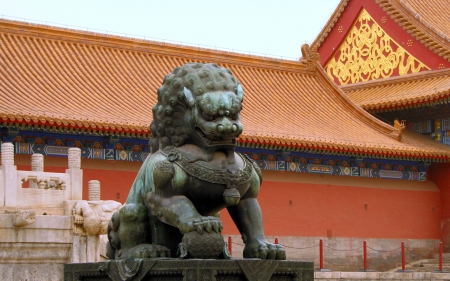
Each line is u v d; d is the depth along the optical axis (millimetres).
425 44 60938
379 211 55250
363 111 55938
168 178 10633
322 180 53031
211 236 10258
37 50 48344
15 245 20531
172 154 10797
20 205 22234
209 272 10016
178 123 10969
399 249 55656
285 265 10719
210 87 10766
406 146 53844
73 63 48625
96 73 48656
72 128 41188
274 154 50938
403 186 56656
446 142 58156
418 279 44594
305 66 58250
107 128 41875
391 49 63250
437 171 58281
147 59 51906
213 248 10258
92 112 43812
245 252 10953
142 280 10391
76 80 47250
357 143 51344
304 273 10945
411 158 54500
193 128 10766
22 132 42188
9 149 22375
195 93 10750
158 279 10305
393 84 62312
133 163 45594
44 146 42906
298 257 51125
